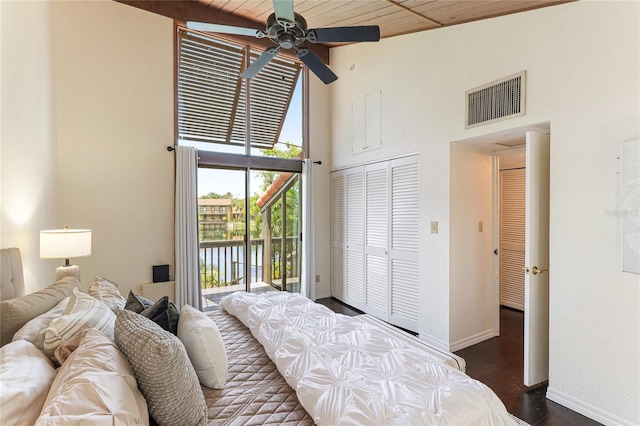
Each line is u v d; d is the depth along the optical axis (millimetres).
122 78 3586
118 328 1188
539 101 2277
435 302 3129
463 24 2830
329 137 4930
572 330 2100
